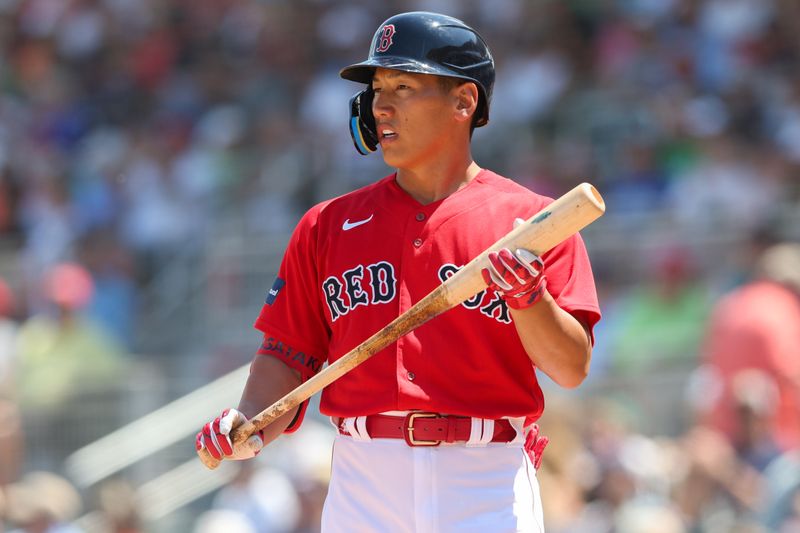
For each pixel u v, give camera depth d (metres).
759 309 25.55
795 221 32.56
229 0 54.50
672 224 34.03
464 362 11.13
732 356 25.47
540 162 40.41
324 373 10.86
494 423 11.20
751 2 43.56
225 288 40.47
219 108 50.31
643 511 23.53
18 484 33.25
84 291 38.66
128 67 55.19
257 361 12.12
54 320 37.34
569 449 25.62
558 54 44.72
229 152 46.25
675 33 43.88
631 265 33.75
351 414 11.34
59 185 48.78
